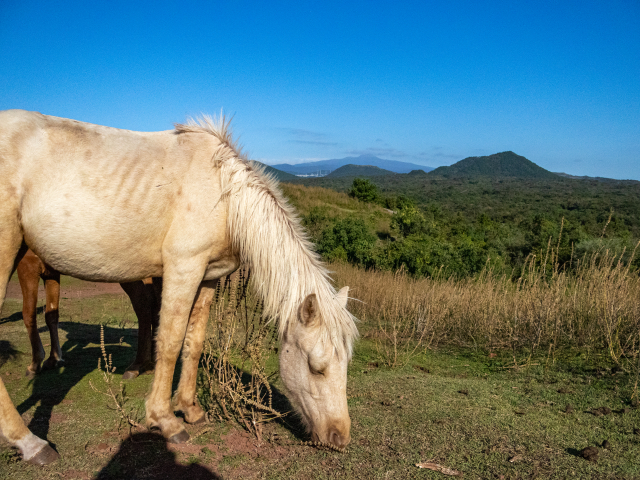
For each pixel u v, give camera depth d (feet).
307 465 7.35
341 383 7.57
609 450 7.98
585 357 13.56
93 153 7.41
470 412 9.77
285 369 8.13
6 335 15.03
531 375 12.47
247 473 7.03
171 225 7.95
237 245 8.52
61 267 7.69
